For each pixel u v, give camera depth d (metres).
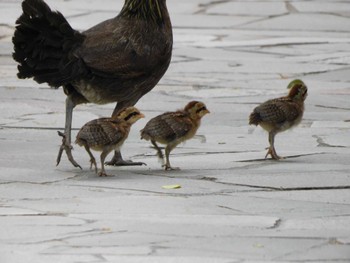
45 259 9.55
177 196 12.42
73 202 12.06
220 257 9.69
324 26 31.25
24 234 10.49
